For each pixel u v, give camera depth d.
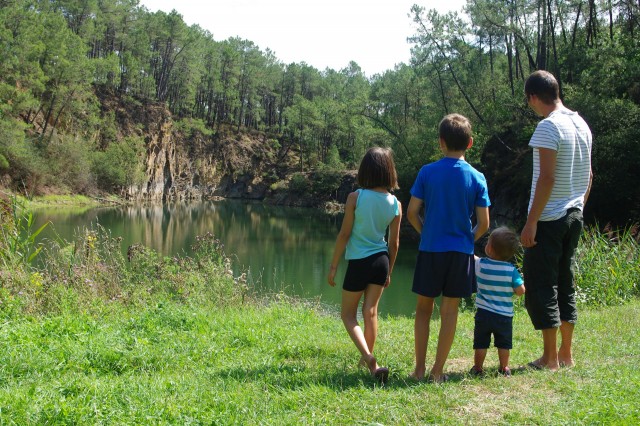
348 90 104.69
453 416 3.13
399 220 4.50
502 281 4.33
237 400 3.47
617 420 2.94
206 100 100.00
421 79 54.66
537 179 4.23
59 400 3.36
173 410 3.26
